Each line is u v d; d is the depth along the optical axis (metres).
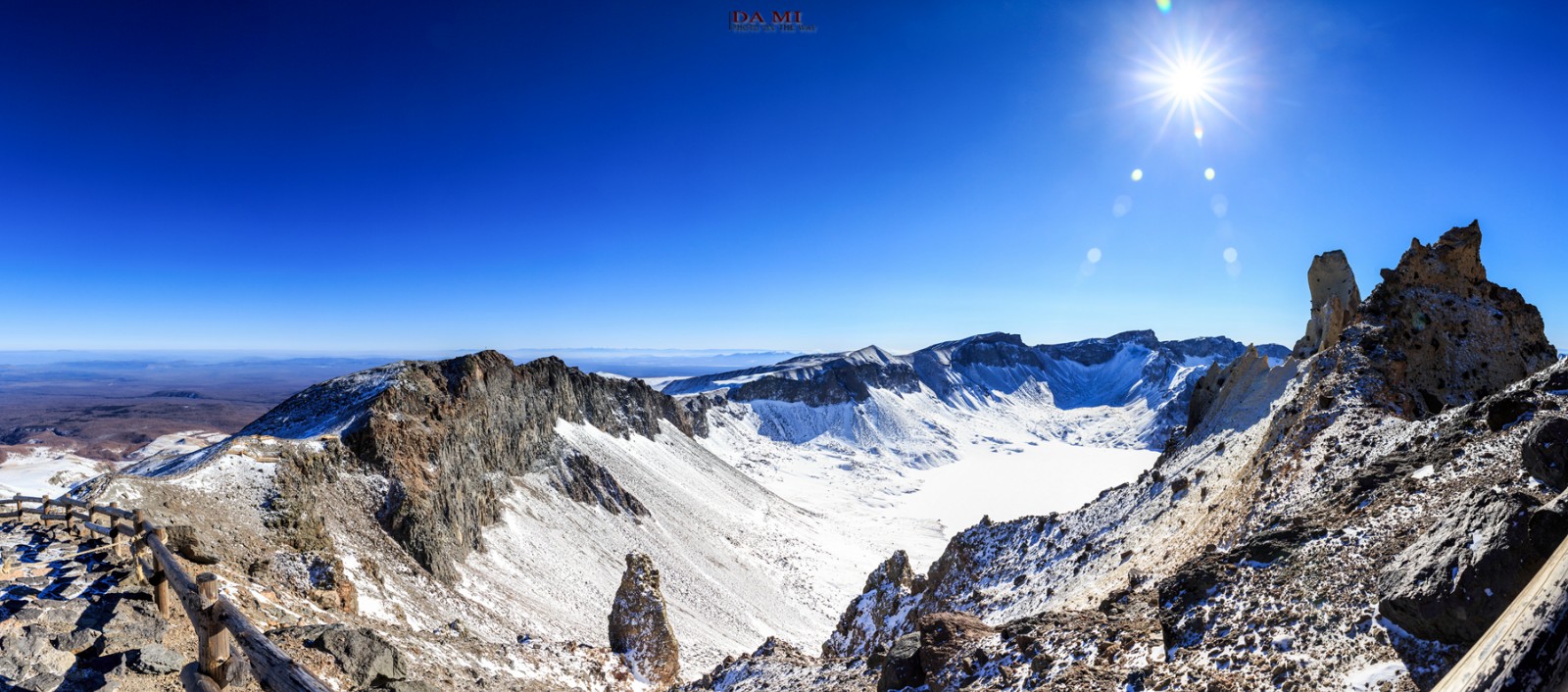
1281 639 11.42
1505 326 31.34
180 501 36.34
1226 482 29.89
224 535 32.19
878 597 43.09
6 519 20.80
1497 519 8.28
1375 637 9.95
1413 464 16.75
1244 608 12.96
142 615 13.03
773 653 31.44
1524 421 14.92
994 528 43.47
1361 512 15.09
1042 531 41.34
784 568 136.25
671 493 146.38
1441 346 30.47
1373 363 29.14
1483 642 3.26
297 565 28.73
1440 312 31.42
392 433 72.25
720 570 116.00
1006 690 14.98
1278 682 10.45
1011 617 33.38
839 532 187.88
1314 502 20.67
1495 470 13.41
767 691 26.28
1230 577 14.11
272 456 50.94
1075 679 13.47
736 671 30.58
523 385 122.88
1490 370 30.03
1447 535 9.20
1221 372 47.53
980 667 16.75
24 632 11.36
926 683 17.92
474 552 76.81
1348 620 10.80
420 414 82.94
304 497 48.19
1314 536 14.26
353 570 43.06
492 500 90.62
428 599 50.91
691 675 59.41
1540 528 7.60
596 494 119.12
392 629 26.08
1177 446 45.38
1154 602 17.00
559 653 38.09
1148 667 12.80
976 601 37.72
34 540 18.02
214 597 9.46
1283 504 22.28
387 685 15.12
